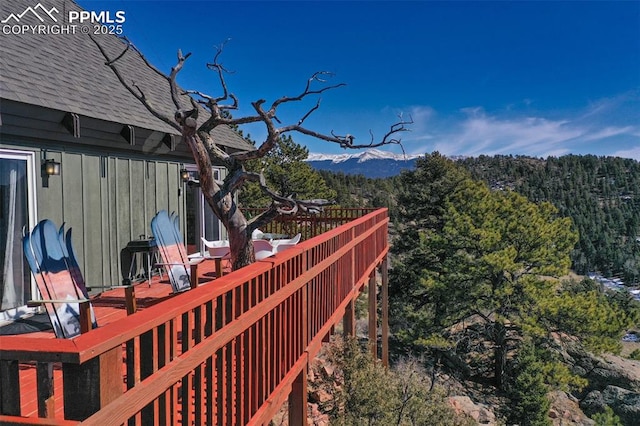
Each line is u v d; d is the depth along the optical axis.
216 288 2.26
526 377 14.20
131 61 8.37
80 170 5.47
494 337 17.20
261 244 6.77
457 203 20.45
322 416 7.05
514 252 15.80
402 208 23.59
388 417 7.25
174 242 5.83
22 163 4.65
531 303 16.53
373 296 9.29
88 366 1.42
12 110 4.39
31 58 5.23
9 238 4.52
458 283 17.03
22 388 2.90
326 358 8.30
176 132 6.89
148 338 1.71
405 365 15.53
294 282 3.64
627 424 15.13
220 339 2.28
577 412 15.68
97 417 1.40
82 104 5.18
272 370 3.22
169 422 1.83
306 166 26.83
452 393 14.70
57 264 3.78
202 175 5.08
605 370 18.36
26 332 4.17
